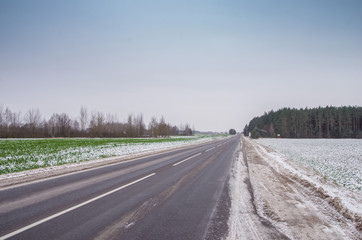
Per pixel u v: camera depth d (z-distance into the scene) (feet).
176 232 12.99
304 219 15.48
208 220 14.90
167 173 32.68
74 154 59.16
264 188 24.27
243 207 17.70
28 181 26.37
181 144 117.80
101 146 89.92
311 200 20.21
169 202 18.74
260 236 12.69
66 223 14.01
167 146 99.45
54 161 45.60
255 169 37.58
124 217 15.19
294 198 20.68
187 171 34.63
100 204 17.90
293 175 32.50
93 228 13.32
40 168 35.27
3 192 21.33
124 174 31.53
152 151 71.87
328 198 20.42
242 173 33.42
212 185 25.35
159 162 45.09
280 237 12.62
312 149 94.07
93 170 34.88
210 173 33.14
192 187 24.26
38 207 16.99
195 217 15.42
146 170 35.19
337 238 12.73
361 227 14.29
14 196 19.93
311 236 12.87
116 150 74.64
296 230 13.64
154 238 12.17
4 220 14.37
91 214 15.65
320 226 14.37
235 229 13.53
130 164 41.98
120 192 21.70
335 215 16.48
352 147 106.73
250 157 57.00
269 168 39.37
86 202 18.38
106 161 45.29
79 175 30.48
